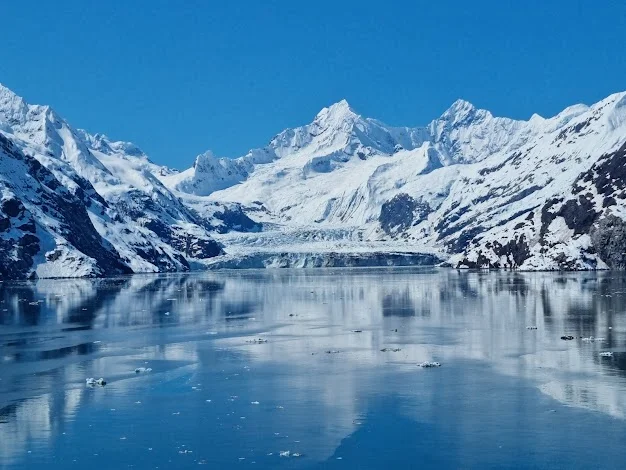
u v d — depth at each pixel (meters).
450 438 73.12
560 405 82.56
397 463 67.44
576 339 122.25
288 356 112.94
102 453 70.44
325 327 145.25
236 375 99.75
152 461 68.44
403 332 136.00
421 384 92.94
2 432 76.25
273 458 68.88
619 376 94.88
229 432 75.62
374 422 78.19
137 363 108.88
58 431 76.44
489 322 146.12
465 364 104.44
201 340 129.88
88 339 132.25
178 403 86.00
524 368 100.75
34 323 155.62
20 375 101.06
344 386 92.50
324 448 71.06
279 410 82.75
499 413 80.31
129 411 82.94
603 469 65.50
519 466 66.31
